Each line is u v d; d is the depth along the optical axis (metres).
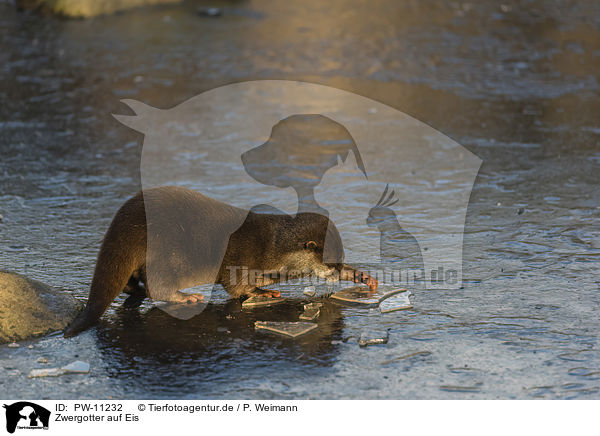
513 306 5.28
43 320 5.01
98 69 12.55
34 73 12.31
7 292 5.06
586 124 10.00
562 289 5.52
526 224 6.81
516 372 4.45
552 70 12.65
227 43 14.31
